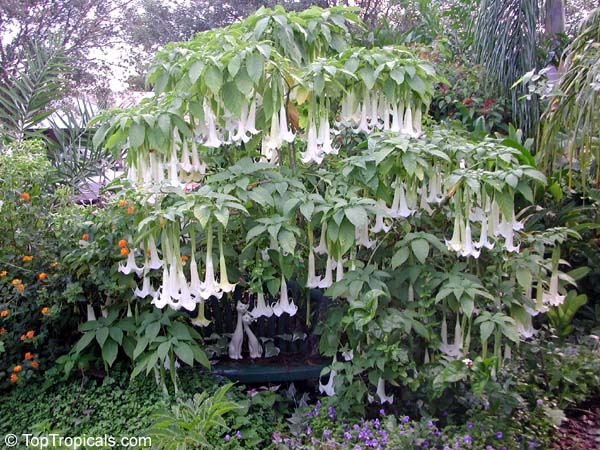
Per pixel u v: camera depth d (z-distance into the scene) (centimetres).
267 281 279
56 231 297
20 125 393
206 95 258
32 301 295
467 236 248
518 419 259
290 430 264
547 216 399
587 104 325
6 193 302
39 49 417
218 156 319
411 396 264
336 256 260
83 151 416
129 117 239
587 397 309
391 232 291
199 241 284
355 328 251
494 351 253
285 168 280
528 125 498
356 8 291
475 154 269
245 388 303
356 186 260
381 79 266
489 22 508
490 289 268
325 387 291
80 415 268
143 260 284
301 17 295
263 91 252
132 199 263
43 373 298
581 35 360
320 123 263
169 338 270
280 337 328
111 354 282
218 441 242
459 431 246
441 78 278
